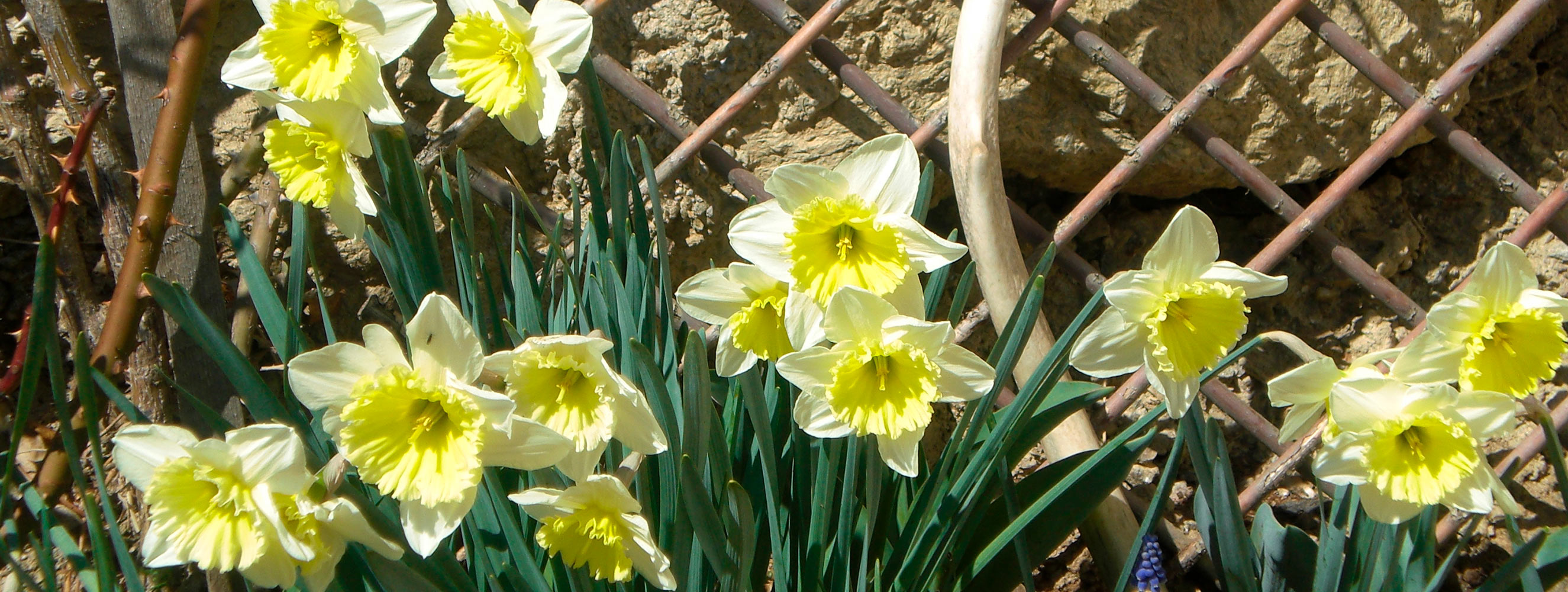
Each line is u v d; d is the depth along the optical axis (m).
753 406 0.98
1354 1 1.41
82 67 1.19
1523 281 0.92
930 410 0.93
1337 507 1.05
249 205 1.35
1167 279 0.92
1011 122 1.41
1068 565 1.49
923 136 1.29
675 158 1.29
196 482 0.90
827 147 1.39
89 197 1.34
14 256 1.37
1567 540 1.06
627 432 0.93
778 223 0.93
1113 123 1.43
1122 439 1.06
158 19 1.22
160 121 1.13
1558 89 1.66
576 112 1.35
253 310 1.26
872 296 0.91
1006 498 1.08
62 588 1.22
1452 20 1.46
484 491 1.02
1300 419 0.96
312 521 0.90
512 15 0.97
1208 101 1.37
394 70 1.34
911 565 1.06
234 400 1.25
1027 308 0.97
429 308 0.89
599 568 0.94
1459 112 1.62
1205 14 1.41
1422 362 0.93
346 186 0.98
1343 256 1.37
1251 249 1.62
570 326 1.12
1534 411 0.94
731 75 1.38
